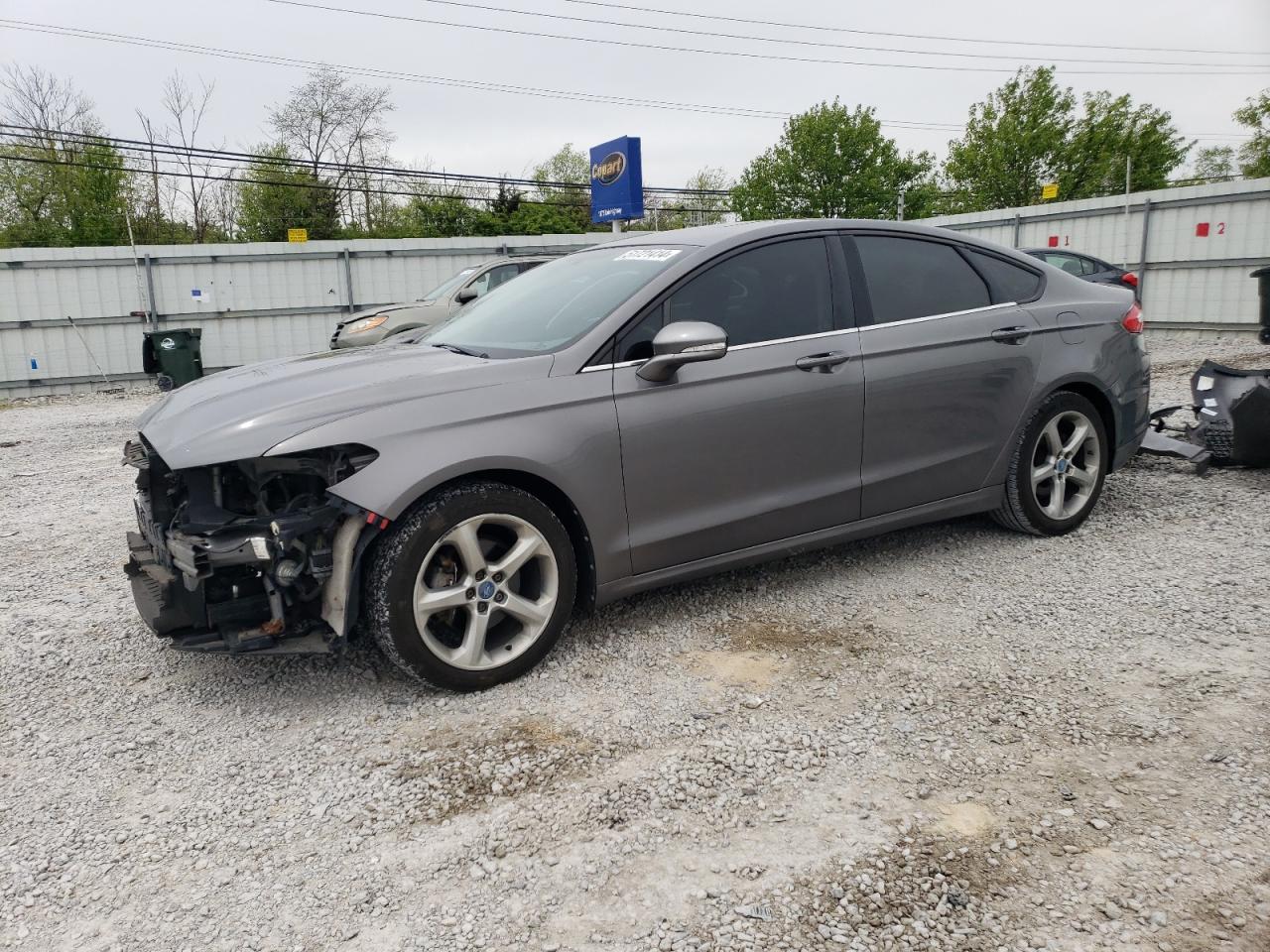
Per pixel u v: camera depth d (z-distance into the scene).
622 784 2.69
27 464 8.98
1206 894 2.12
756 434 3.75
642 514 3.55
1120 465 4.97
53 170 35.44
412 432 3.10
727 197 46.78
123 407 14.41
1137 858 2.26
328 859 2.41
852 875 2.25
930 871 2.25
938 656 3.44
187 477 3.12
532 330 3.77
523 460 3.24
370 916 2.19
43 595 4.68
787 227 4.02
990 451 4.43
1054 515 4.71
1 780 2.88
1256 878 2.17
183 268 17.78
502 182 35.03
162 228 37.78
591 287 3.91
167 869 2.40
